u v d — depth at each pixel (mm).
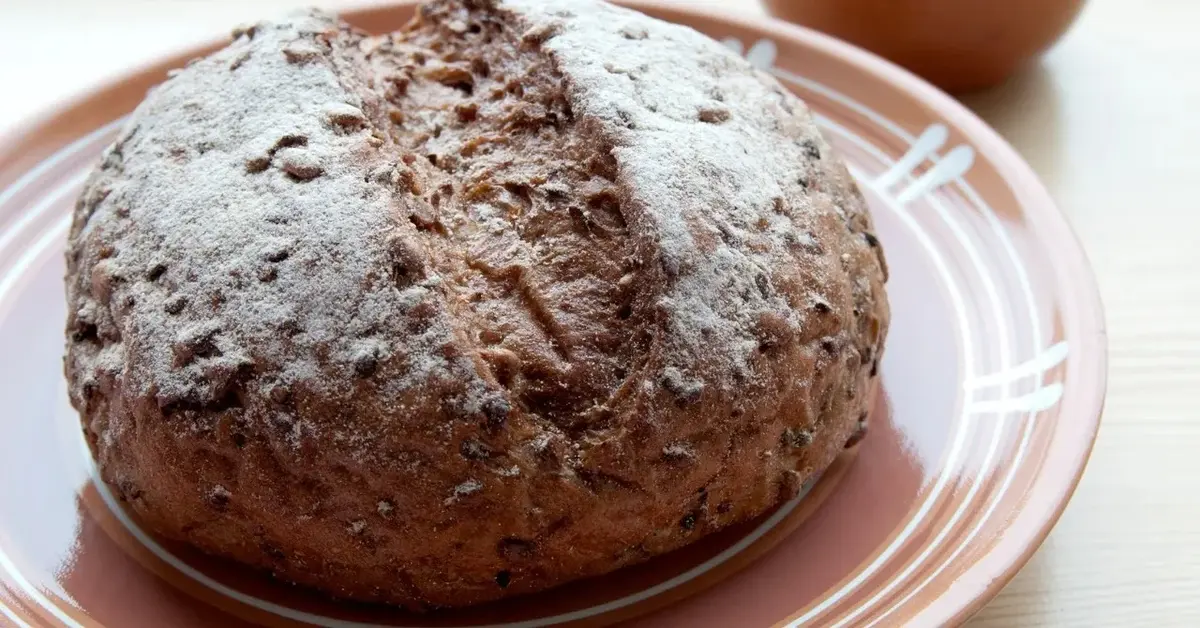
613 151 312
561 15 347
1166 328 392
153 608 317
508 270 305
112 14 513
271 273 299
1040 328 361
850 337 325
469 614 316
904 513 333
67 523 334
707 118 332
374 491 294
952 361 366
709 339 299
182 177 321
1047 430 333
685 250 301
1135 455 358
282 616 317
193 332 298
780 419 310
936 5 450
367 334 292
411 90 343
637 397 295
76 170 408
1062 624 324
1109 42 512
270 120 322
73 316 328
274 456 296
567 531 301
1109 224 427
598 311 302
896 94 428
